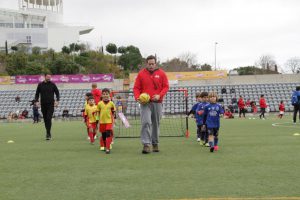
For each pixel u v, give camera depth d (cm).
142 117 976
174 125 2281
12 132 1933
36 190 584
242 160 829
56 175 695
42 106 1434
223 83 4675
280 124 2192
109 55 8006
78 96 4644
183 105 3597
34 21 9719
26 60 6250
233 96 4478
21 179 665
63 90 4756
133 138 1439
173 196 534
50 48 8462
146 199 521
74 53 7831
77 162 840
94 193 559
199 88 4616
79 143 1284
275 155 897
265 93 4484
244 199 513
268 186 583
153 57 1016
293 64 7869
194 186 591
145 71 1010
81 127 2302
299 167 735
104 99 1030
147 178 654
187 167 752
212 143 977
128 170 730
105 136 1047
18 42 8900
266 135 1449
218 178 645
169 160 845
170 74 4703
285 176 653
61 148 1126
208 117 996
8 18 9550
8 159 904
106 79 4788
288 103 4341
